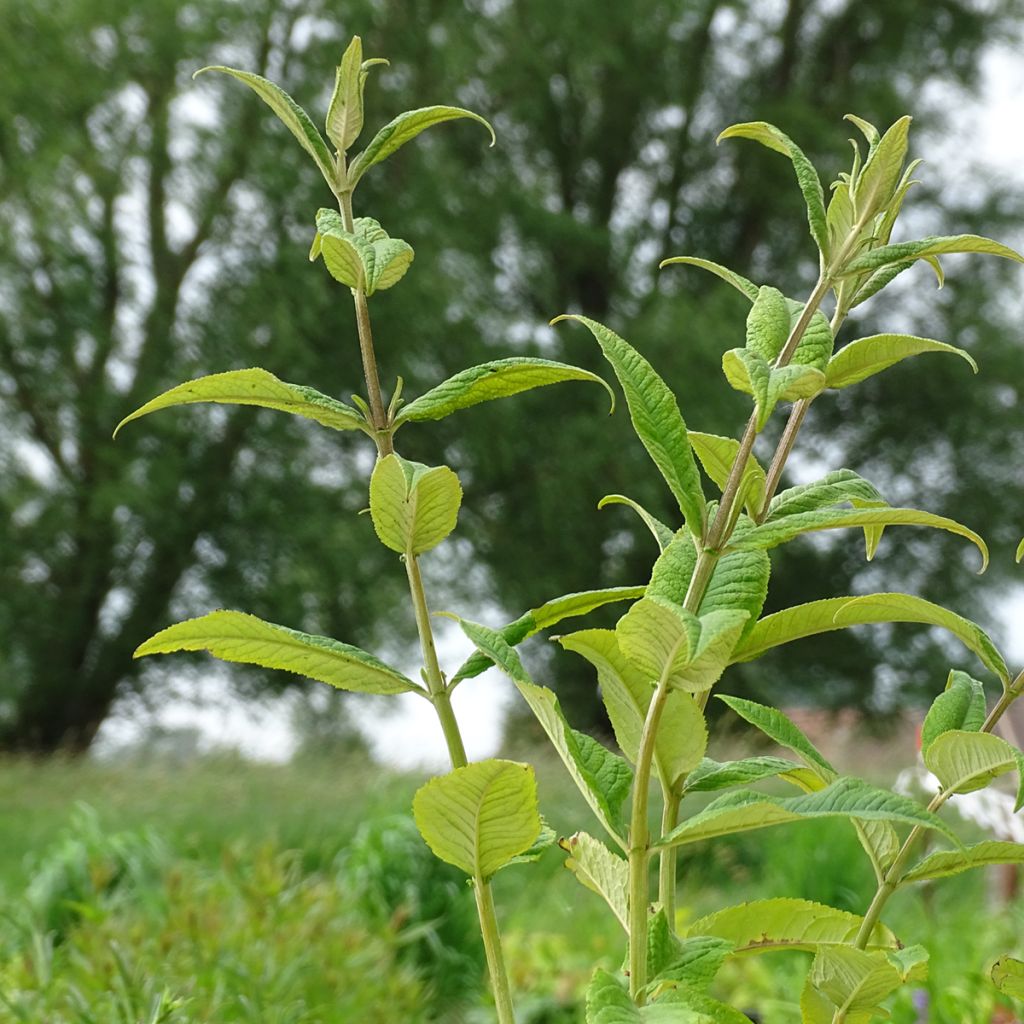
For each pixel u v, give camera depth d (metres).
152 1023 2.22
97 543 14.63
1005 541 16.89
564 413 15.88
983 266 17.61
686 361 15.12
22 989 2.62
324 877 5.78
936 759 1.21
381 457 1.20
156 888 4.55
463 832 1.10
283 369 14.36
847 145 17.27
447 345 15.38
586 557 15.74
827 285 1.09
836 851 5.02
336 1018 2.97
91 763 9.59
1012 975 1.36
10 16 14.20
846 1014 1.29
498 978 1.14
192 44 14.48
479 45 16.12
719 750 10.00
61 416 14.50
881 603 1.17
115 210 14.95
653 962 1.08
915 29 18.44
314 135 1.23
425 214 15.26
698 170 18.31
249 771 8.54
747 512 1.16
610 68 17.64
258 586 14.69
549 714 1.12
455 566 15.62
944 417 17.14
